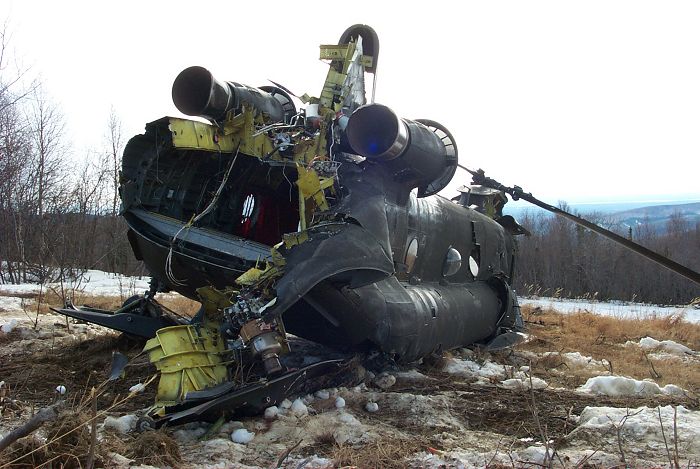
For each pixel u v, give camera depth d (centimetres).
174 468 440
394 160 733
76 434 418
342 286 631
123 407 591
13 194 2022
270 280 576
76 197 2225
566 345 1188
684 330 1446
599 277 3753
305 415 577
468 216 1076
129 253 2430
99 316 778
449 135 834
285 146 697
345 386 695
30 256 2002
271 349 545
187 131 665
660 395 765
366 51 846
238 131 705
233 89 698
